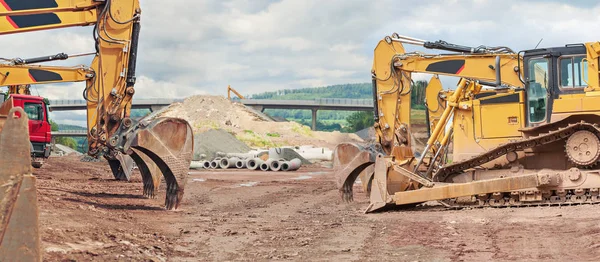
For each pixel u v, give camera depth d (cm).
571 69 1769
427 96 2836
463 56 2272
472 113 1981
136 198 2014
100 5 1922
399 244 1108
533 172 1783
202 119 11438
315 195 2531
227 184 3198
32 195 590
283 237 1204
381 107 2434
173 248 1039
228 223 1439
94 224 1180
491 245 1071
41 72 2702
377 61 2441
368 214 1716
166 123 1670
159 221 1414
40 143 3114
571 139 1662
